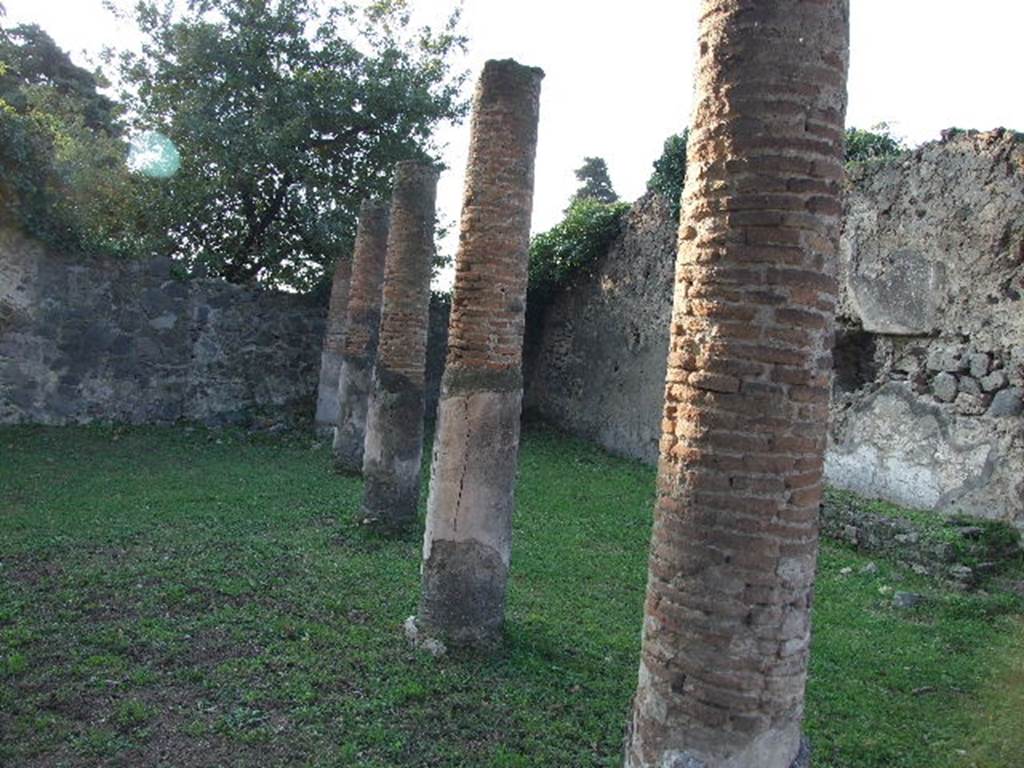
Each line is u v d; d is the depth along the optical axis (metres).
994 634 7.42
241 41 17.33
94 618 6.27
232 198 18.19
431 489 6.38
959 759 5.09
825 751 5.07
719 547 3.26
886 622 7.59
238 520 9.49
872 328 11.48
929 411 10.68
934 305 10.67
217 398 16.52
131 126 18.55
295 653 5.88
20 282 14.07
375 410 9.42
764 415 3.22
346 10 18.27
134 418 15.39
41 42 28.58
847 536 10.11
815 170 3.25
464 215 6.44
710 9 3.42
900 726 5.53
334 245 18.06
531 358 20.08
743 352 3.24
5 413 13.99
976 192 10.26
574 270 18.52
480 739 4.94
